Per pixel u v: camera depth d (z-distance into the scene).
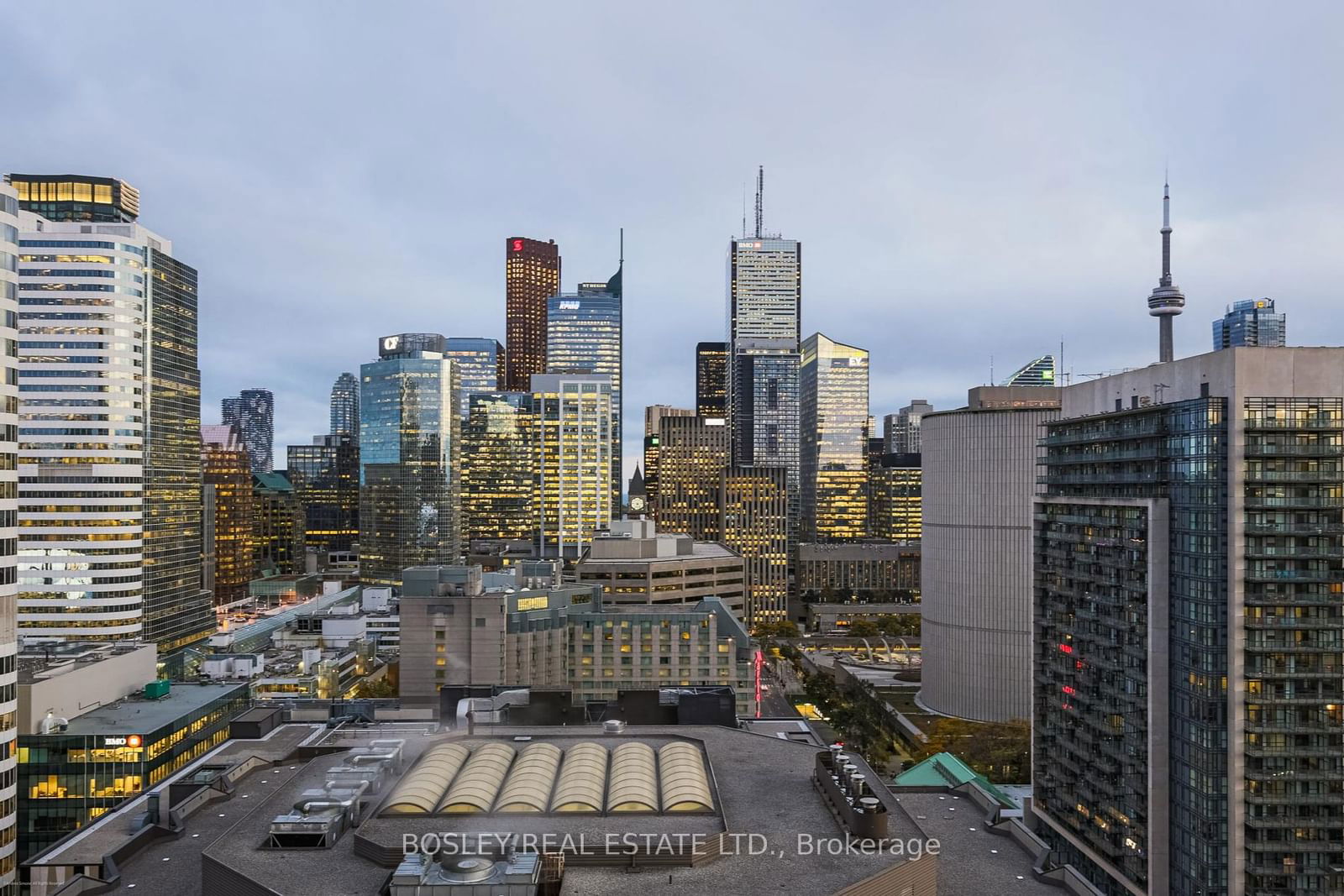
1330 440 120.12
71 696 170.75
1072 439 161.38
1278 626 119.25
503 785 93.81
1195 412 125.19
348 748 121.69
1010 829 102.56
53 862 101.50
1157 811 129.88
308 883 72.81
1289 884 119.00
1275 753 119.56
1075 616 155.88
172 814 95.56
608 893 71.44
